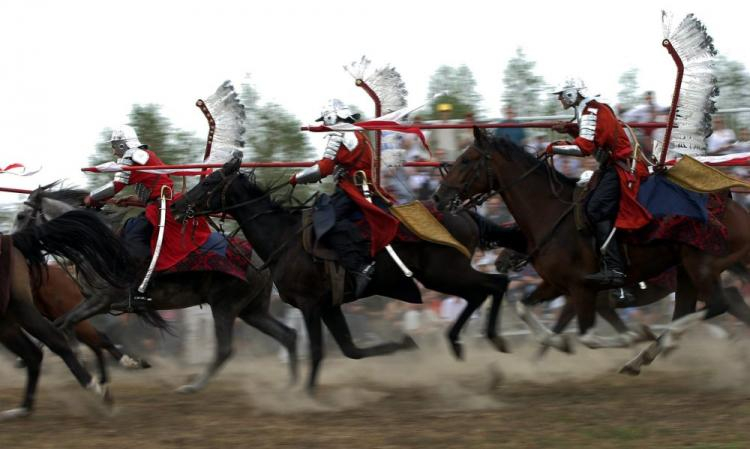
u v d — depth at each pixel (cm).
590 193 992
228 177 1045
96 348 1164
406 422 872
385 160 1156
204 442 810
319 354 1009
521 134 1423
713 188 964
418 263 1018
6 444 820
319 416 920
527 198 1021
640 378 1102
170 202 1111
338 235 994
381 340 1420
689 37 1005
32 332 920
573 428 815
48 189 1184
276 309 1429
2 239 912
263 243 1038
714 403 902
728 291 1111
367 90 1138
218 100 1173
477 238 1059
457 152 1420
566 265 1001
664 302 1428
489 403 952
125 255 984
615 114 1002
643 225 968
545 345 1086
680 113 1010
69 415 956
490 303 1071
